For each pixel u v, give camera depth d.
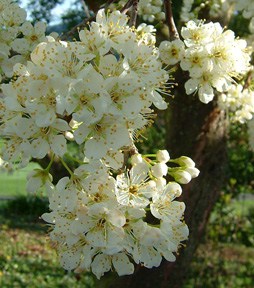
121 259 0.28
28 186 0.29
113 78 0.25
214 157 0.69
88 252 0.27
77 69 0.25
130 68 0.27
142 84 0.26
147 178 0.28
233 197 1.02
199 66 0.34
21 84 0.26
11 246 1.40
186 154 0.68
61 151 0.27
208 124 0.68
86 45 0.26
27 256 1.30
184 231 0.28
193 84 0.35
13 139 0.28
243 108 0.59
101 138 0.26
